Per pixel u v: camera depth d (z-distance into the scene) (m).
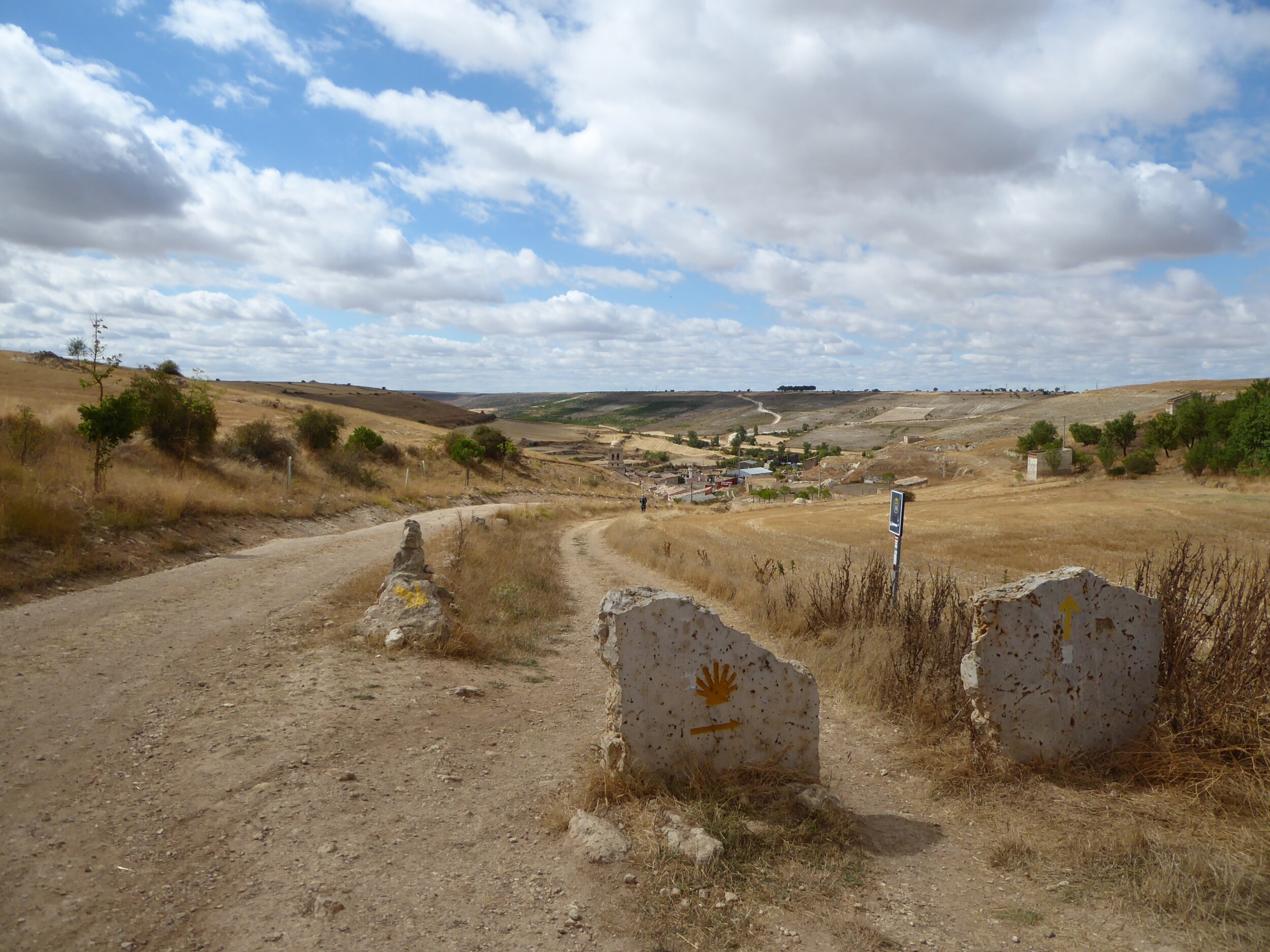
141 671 7.19
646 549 25.67
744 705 5.00
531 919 3.37
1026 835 4.27
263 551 17.47
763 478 137.88
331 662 8.06
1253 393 61.50
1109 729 5.32
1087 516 37.62
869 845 4.23
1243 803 4.37
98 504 15.41
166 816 4.20
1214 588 6.27
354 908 3.38
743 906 3.51
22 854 3.67
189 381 28.83
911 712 6.73
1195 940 3.14
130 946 3.00
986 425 195.88
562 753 5.88
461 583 13.70
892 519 10.60
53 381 59.22
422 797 4.76
